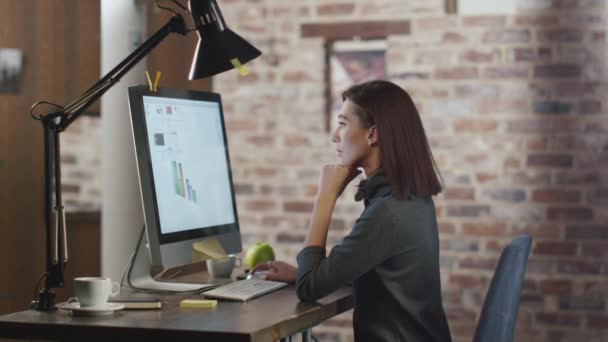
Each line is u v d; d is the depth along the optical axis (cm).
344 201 439
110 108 297
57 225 197
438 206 430
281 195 447
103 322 176
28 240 265
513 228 424
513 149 424
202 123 246
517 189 423
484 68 425
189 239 227
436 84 429
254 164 449
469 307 427
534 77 421
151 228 213
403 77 432
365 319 211
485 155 426
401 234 206
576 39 419
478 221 426
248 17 448
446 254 429
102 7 297
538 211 422
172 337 168
